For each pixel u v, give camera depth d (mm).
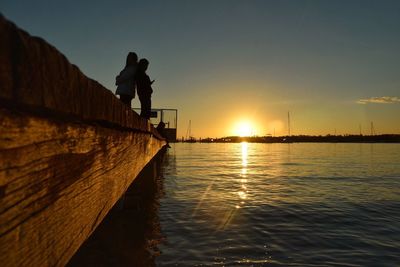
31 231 1201
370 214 8617
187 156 38531
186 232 6543
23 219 1143
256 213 8359
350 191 12688
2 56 956
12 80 1018
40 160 1261
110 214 7359
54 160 1395
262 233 6629
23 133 1118
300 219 7891
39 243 1267
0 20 930
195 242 5965
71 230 1641
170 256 5273
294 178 16750
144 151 5738
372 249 5898
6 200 1037
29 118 1145
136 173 4512
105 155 2371
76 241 1728
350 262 5289
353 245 6086
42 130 1260
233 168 22359
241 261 5168
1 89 964
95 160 2076
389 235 6758
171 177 16266
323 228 7148
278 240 6230
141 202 8211
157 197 10398
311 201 10273
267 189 12695
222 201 9891
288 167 24156
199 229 6785
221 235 6426
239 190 12242
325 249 5836
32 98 1148
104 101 2322
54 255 1417
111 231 6355
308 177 17359
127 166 3553
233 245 5867
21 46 1063
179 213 8125
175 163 26703
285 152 57281
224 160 31453
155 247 5641
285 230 6910
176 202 9578
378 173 20234
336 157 40438
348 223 7652
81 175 1788
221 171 19938
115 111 2828
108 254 5289
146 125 6184
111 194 2643
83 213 1836
